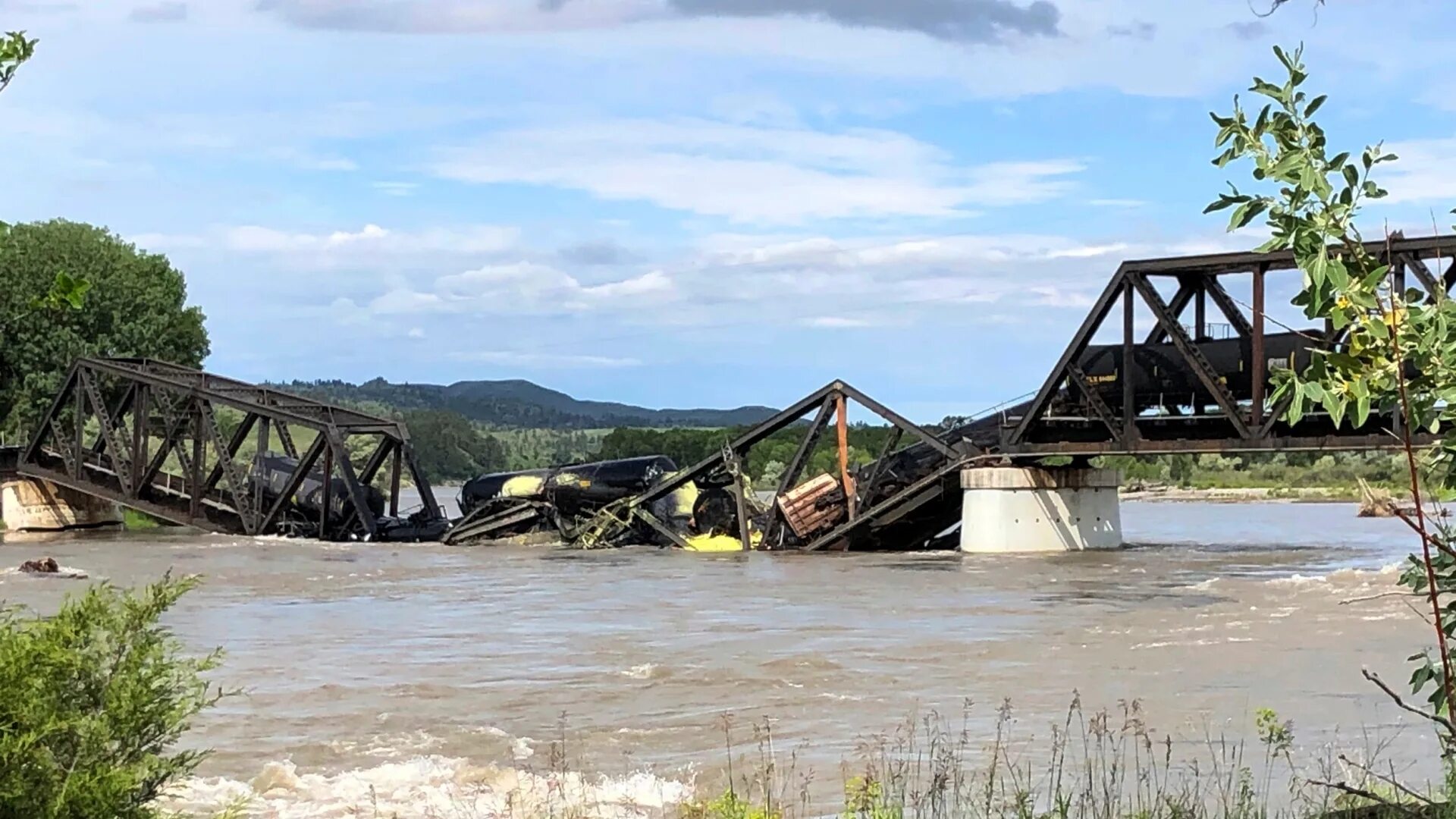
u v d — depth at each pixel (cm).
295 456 8612
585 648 3488
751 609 4409
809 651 3353
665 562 6700
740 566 6306
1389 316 833
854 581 5391
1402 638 3288
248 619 4228
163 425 9281
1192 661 3006
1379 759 1944
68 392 8981
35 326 11862
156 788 1217
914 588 5041
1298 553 6638
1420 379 848
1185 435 6456
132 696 1080
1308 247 827
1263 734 2086
